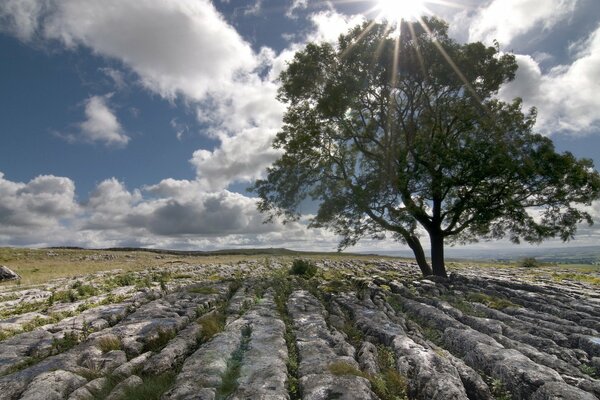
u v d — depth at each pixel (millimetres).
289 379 8477
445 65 26219
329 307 17094
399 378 8500
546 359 10008
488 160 24391
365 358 9562
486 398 8273
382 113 29031
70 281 27297
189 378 8078
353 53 26922
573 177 23641
